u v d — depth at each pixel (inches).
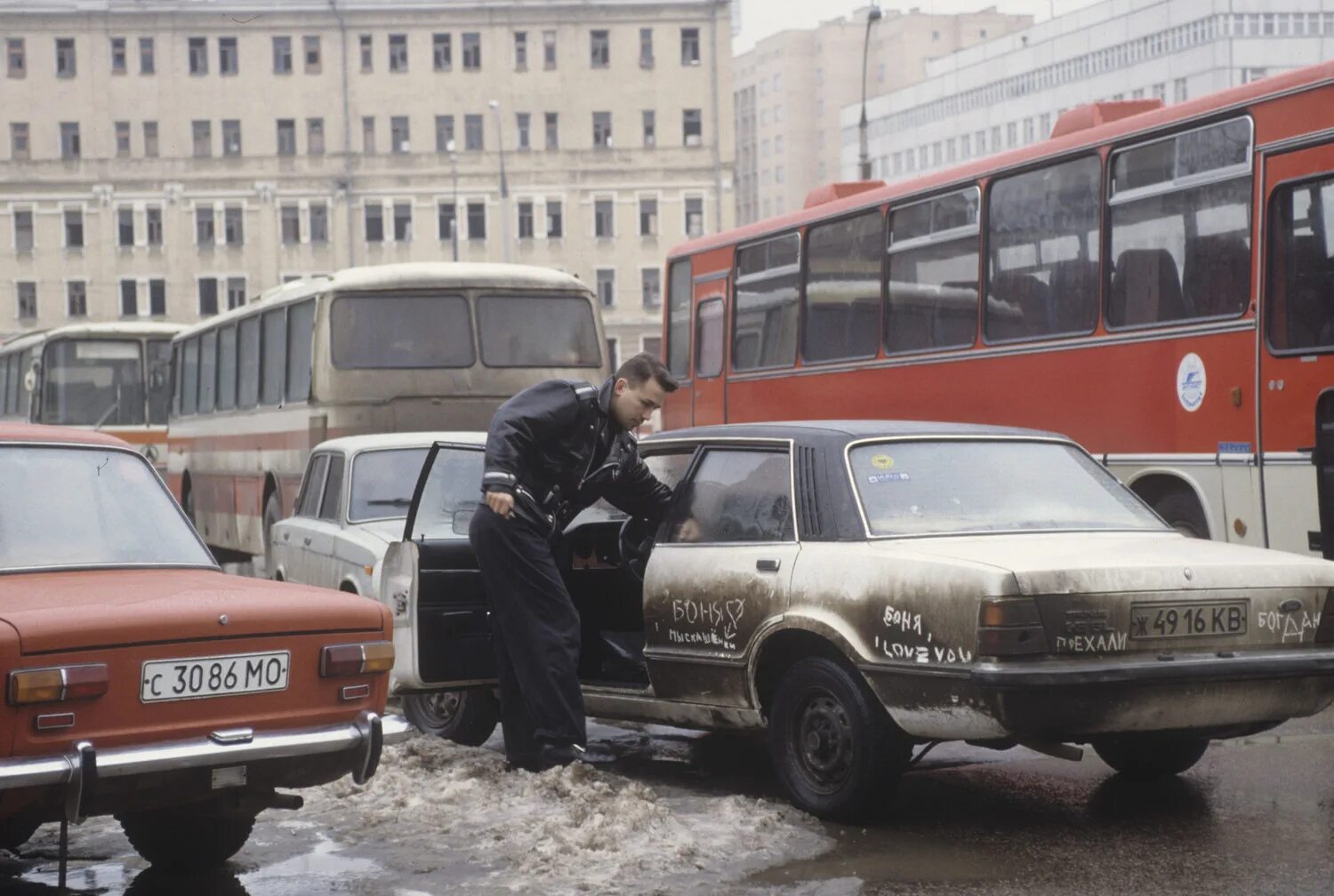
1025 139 4350.4
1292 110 428.8
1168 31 3764.8
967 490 293.0
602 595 352.5
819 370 649.6
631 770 331.0
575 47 3427.7
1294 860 246.1
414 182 3427.7
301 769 237.1
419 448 459.5
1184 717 260.8
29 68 3408.0
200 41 3415.4
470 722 359.3
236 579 255.9
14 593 230.8
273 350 764.0
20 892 243.4
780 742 285.0
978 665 252.2
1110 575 257.3
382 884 241.8
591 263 3447.3
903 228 597.0
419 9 3405.5
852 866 246.2
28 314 3415.4
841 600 273.7
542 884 237.9
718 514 309.7
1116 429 485.4
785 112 6510.8
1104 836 263.6
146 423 1167.6
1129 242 484.1
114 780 216.4
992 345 540.4
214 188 3412.9
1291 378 425.1
